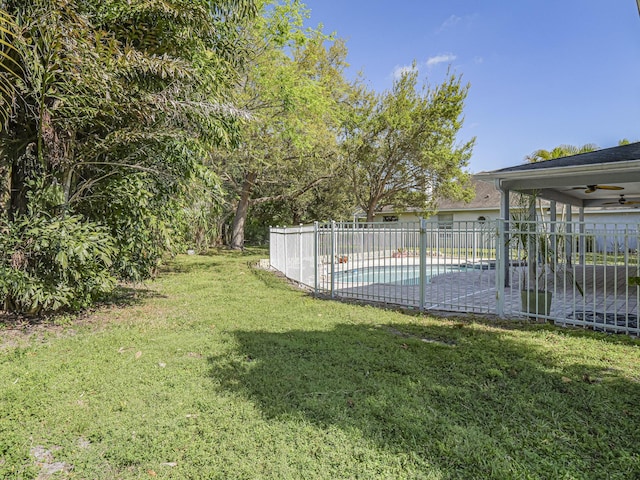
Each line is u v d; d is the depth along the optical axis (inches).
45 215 208.4
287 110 569.6
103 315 242.2
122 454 94.3
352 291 322.7
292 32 561.6
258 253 772.6
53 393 128.0
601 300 307.6
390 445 98.3
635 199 541.6
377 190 829.2
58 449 98.0
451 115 725.9
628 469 89.0
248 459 92.7
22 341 187.0
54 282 206.4
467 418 112.7
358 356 164.2
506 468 89.3
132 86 208.5
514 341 186.9
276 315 244.5
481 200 982.4
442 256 466.6
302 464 90.7
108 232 232.1
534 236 258.1
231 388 132.1
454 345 182.5
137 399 123.7
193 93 235.3
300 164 756.6
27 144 216.5
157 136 226.2
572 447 98.1
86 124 213.8
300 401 122.4
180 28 223.5
